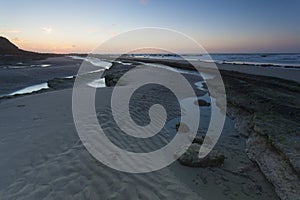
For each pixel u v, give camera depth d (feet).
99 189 10.73
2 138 16.15
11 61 157.69
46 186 10.68
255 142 18.56
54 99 29.66
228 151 17.98
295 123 20.33
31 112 23.17
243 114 26.45
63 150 14.21
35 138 15.98
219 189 12.89
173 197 10.88
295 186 12.41
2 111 24.07
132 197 10.44
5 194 10.12
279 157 15.06
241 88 41.19
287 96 32.81
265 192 12.86
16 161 12.88
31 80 69.72
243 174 14.61
